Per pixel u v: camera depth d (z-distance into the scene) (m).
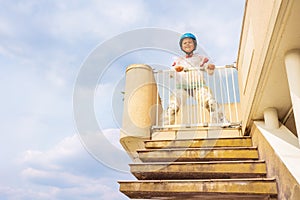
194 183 1.93
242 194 1.83
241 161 2.10
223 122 3.18
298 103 1.42
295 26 1.32
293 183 1.41
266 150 2.00
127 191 1.99
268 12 1.52
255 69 1.99
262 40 1.70
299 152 1.70
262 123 2.29
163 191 1.95
